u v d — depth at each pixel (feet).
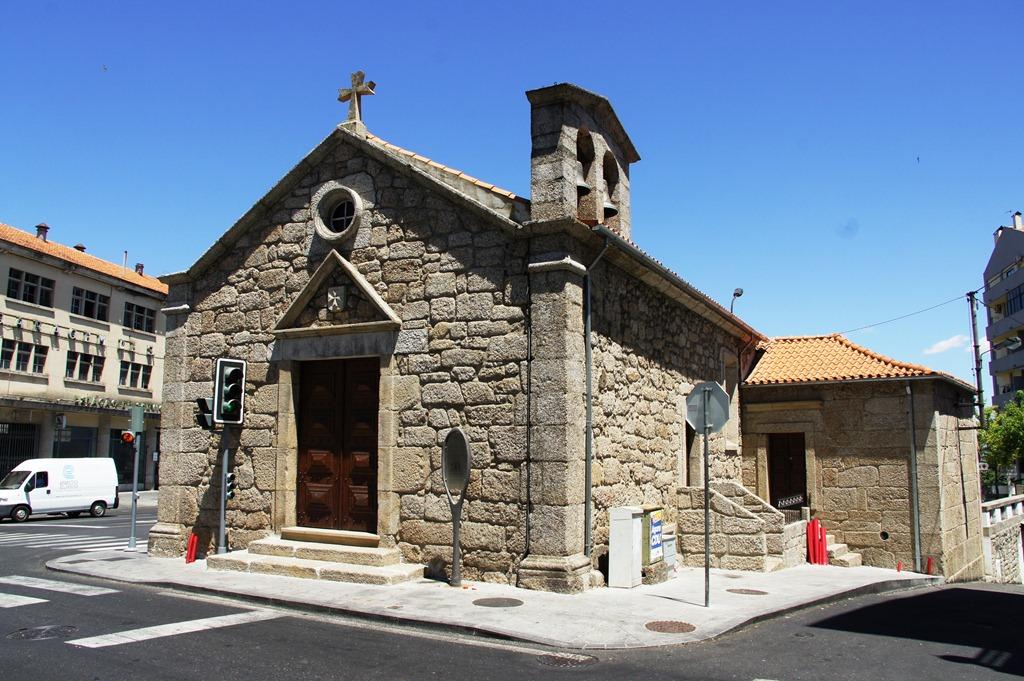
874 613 30.86
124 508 97.40
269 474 37.50
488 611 26.53
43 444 105.40
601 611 27.07
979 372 59.47
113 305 119.96
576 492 30.96
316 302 37.58
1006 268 146.72
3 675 18.98
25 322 103.40
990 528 56.90
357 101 39.11
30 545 51.52
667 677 20.06
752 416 53.72
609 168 40.75
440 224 34.96
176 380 41.29
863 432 49.32
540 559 30.35
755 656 22.59
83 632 23.70
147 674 19.22
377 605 27.35
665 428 42.09
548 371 31.30
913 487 47.19
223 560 35.40
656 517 34.55
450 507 32.32
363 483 35.68
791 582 36.22
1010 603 35.86
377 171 37.09
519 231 32.40
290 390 37.55
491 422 32.45
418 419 34.09
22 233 109.40
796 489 52.39
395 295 35.58
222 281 40.96
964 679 20.65
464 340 33.53
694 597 30.60
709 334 50.08
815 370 52.26
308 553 34.40
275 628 24.70
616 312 36.83
